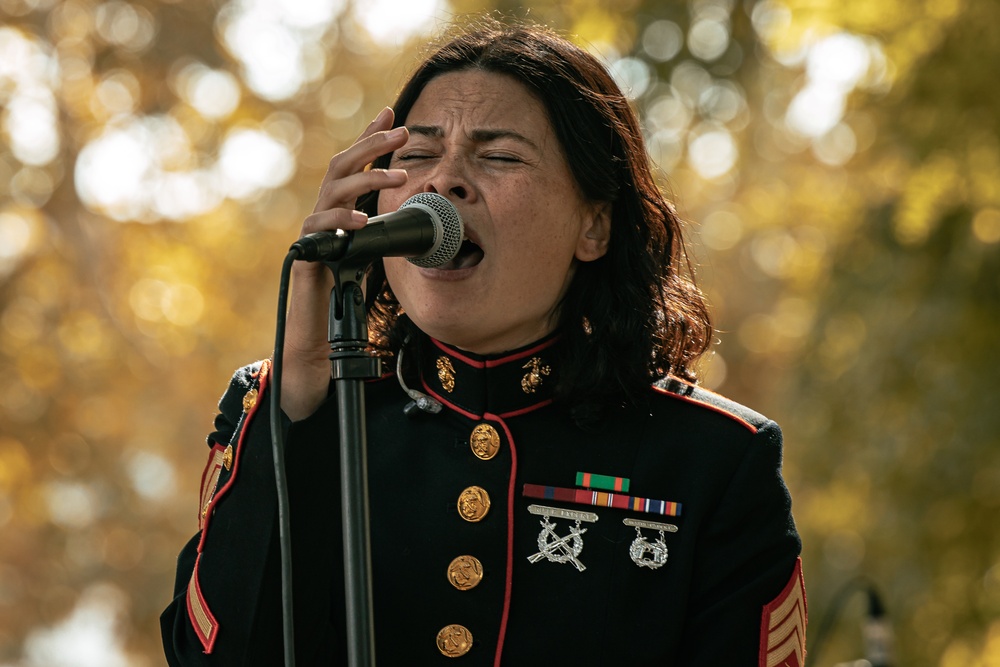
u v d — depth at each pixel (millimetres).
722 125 16828
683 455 4566
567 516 4469
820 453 15391
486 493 4469
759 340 26984
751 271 27359
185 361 27734
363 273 4004
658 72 14812
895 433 14742
